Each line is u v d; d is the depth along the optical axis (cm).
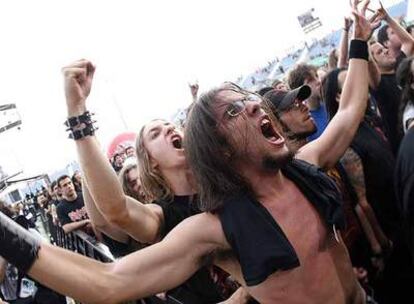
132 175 260
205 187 110
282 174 118
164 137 179
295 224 109
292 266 100
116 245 264
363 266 223
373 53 330
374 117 295
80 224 380
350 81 166
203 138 110
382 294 229
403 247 229
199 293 166
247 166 109
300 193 116
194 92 330
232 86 117
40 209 945
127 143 497
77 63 137
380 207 233
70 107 141
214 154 108
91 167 146
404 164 158
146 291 104
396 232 231
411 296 228
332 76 260
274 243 99
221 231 106
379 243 224
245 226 101
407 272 228
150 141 181
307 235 109
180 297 166
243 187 106
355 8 178
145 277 104
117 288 101
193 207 173
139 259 105
